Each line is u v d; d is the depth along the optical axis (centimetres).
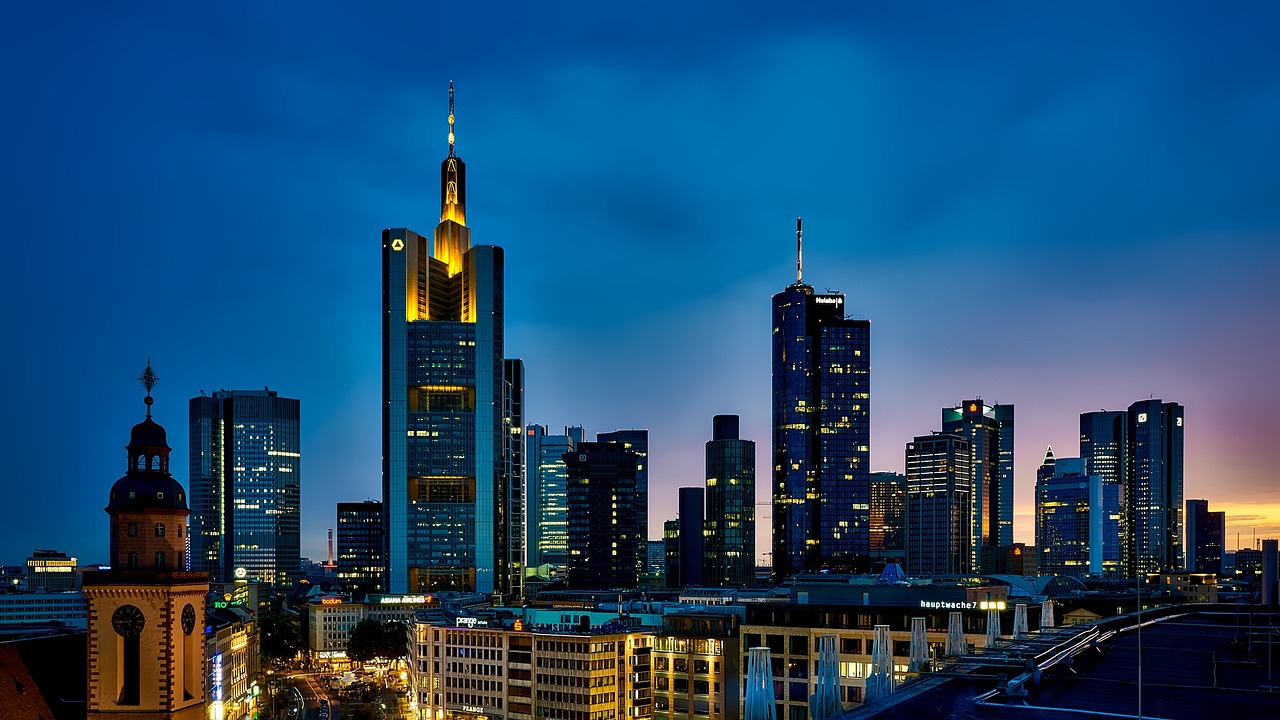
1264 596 15212
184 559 14250
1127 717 7231
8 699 15350
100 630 13362
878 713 7131
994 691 8031
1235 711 7569
